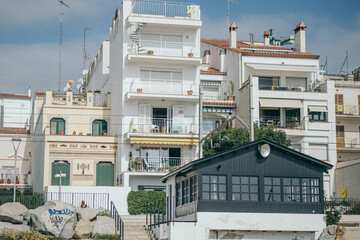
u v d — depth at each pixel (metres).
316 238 33.59
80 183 50.91
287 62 59.53
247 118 56.00
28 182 60.41
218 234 32.12
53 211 34.78
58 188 43.31
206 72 60.88
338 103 60.44
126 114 51.31
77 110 54.47
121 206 44.25
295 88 57.78
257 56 58.94
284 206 33.25
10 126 74.62
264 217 32.78
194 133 51.12
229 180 32.75
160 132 51.16
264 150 33.12
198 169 32.50
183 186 35.72
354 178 52.22
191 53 52.47
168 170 49.06
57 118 53.81
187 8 53.56
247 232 32.72
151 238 34.38
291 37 68.81
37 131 57.78
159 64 52.69
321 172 34.22
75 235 34.91
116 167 51.91
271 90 56.25
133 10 52.31
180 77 53.19
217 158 32.81
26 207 38.41
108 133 55.16
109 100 56.00
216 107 58.12
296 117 57.09
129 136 49.78
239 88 58.28
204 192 32.31
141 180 49.34
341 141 59.75
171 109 52.59
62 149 50.78
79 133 52.38
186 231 31.47
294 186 33.66
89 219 36.38
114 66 56.16
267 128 50.97
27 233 33.03
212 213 32.06
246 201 32.75
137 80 52.09
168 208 36.41
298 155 33.75
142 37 53.06
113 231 35.31
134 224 37.78
